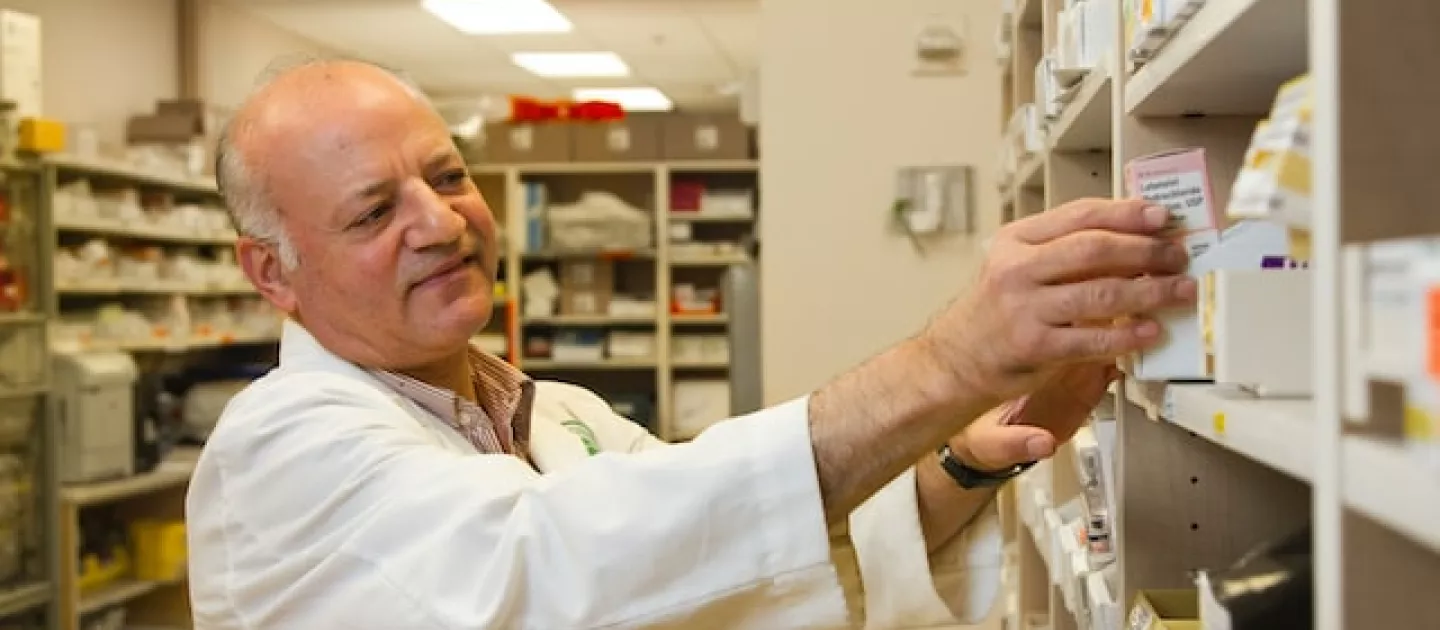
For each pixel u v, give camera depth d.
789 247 3.65
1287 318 0.84
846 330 3.64
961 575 1.56
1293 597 0.86
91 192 5.07
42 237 4.46
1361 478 0.55
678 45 8.09
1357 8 0.57
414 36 7.75
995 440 1.36
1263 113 1.25
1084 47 1.47
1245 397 0.86
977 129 3.60
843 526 1.44
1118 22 1.28
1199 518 1.31
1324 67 0.58
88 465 4.69
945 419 1.04
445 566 1.11
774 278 3.66
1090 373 1.33
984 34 3.59
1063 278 0.94
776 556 1.06
